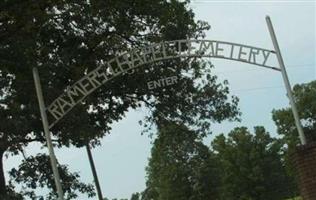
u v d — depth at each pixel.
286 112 81.62
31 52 22.38
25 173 28.12
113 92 26.81
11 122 23.78
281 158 90.12
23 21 21.64
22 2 21.36
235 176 89.31
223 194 88.38
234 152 90.00
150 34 25.50
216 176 74.62
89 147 29.80
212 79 29.14
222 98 29.23
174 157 72.94
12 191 26.84
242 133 91.06
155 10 24.83
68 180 28.61
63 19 24.02
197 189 73.06
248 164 89.38
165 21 25.30
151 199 85.81
